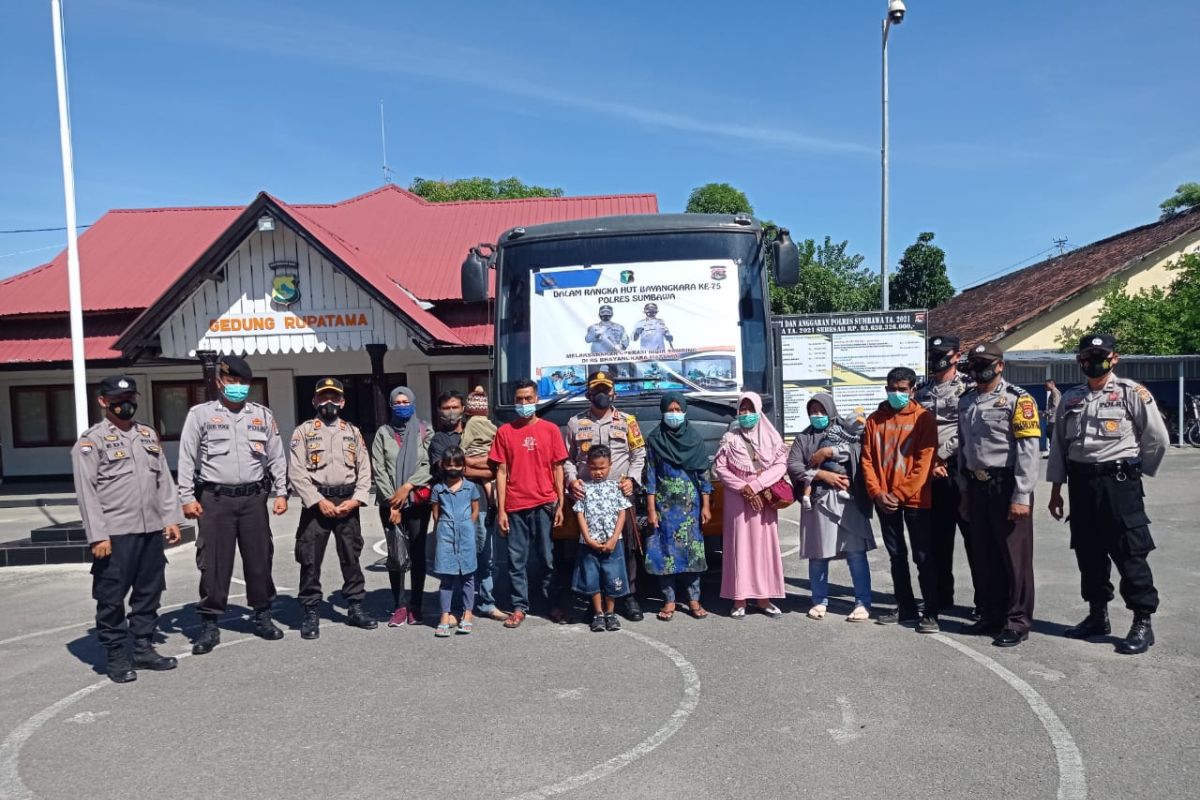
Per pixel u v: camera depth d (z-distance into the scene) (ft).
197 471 20.99
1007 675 17.70
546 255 25.02
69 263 39.17
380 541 37.68
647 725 15.62
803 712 16.01
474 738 15.25
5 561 33.47
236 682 18.76
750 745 14.64
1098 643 19.67
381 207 76.02
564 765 14.06
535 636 21.63
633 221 25.08
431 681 18.38
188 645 21.97
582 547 21.80
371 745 15.08
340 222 73.15
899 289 130.41
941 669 18.21
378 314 50.16
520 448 22.33
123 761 14.79
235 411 21.43
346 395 65.21
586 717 16.07
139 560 19.76
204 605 21.01
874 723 15.43
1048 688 16.90
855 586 22.17
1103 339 19.22
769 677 17.95
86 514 18.78
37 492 61.98
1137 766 13.53
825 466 22.12
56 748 15.46
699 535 22.38
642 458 22.47
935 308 121.29
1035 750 14.16
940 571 22.76
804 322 50.26
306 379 65.10
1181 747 14.16
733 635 21.15
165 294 47.75
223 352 50.49
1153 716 15.43
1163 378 67.77
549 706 16.69
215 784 13.76
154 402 66.64
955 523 22.53
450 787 13.41
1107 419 19.16
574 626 22.52
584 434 22.53
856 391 50.26
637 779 13.50
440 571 21.61
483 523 22.93
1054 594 24.16
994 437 19.84
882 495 21.08
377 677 18.75
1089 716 15.48
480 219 73.10
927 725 15.28
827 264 118.62
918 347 49.67
